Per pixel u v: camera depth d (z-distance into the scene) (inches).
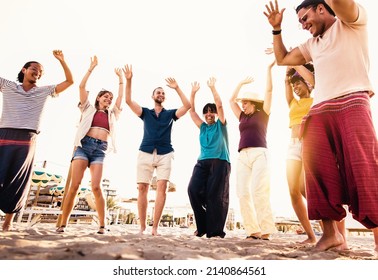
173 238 121.6
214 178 149.9
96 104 145.9
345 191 81.2
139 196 144.4
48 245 70.4
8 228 117.7
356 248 120.3
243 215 149.3
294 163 120.9
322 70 87.7
